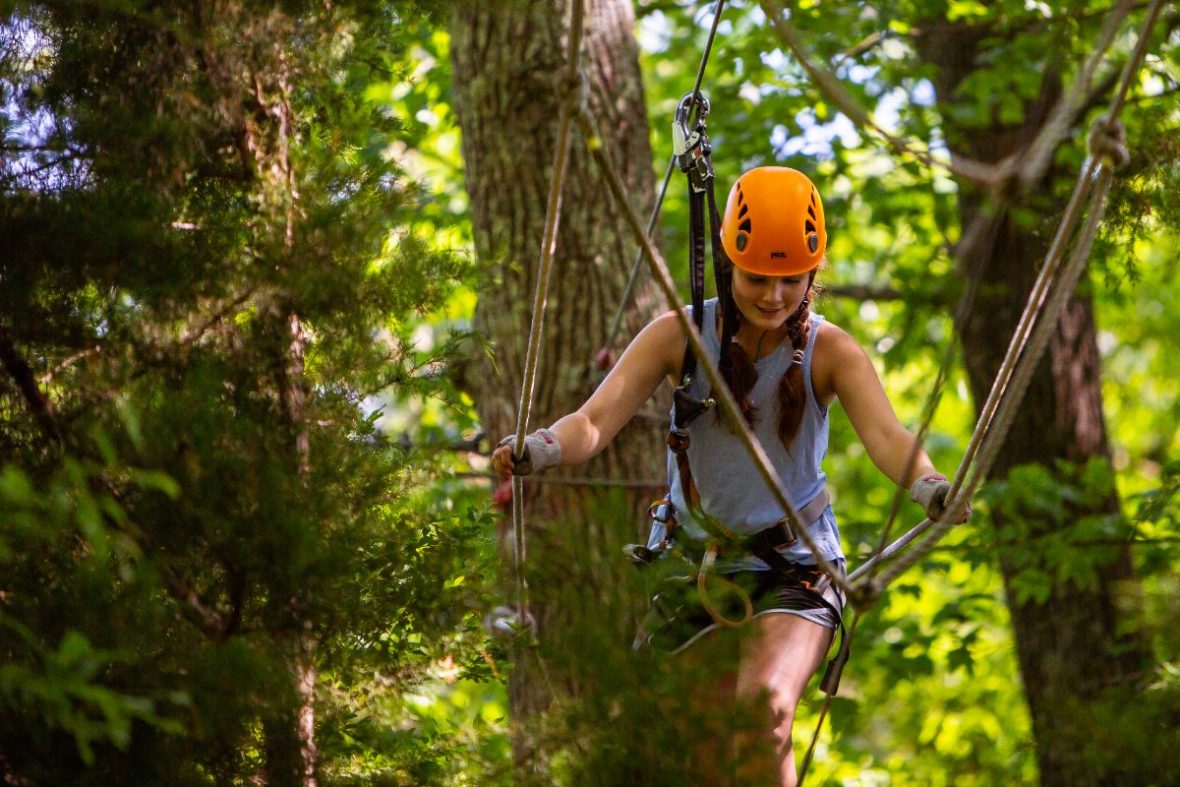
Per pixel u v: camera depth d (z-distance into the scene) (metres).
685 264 16.06
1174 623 5.34
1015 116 13.18
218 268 6.05
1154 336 26.19
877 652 14.55
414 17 6.97
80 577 4.89
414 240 6.55
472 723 6.12
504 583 5.85
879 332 20.28
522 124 10.16
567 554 5.52
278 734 5.52
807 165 14.93
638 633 5.49
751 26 16.50
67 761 4.94
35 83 6.07
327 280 6.16
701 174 6.23
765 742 5.07
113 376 5.77
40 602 4.89
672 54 17.66
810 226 5.98
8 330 5.73
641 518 9.77
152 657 5.09
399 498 6.32
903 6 14.15
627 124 10.38
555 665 5.47
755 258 5.89
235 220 6.16
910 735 11.66
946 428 24.59
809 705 11.48
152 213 5.85
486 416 10.23
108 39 6.18
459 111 10.49
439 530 6.16
